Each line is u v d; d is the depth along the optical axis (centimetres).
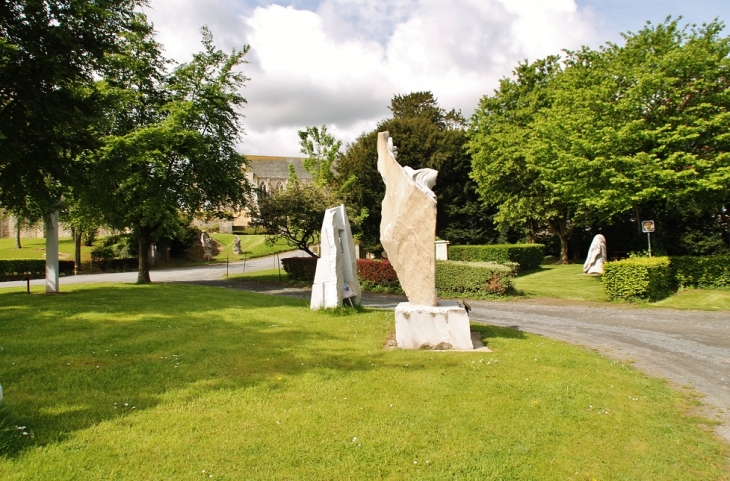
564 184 2059
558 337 1035
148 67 2114
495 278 1723
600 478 393
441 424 484
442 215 3756
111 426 462
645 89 1741
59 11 1322
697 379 711
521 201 2975
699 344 957
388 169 951
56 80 1298
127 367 668
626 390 620
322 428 467
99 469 378
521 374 664
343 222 1325
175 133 1911
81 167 1508
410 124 3691
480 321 1247
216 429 459
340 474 384
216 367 675
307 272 2458
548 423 495
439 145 3647
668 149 1758
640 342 980
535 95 3072
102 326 972
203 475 375
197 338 870
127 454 406
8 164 1358
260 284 2412
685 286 1673
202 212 2581
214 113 2197
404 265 883
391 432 462
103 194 1817
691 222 2873
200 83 2184
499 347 840
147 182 1984
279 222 2502
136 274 3244
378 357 745
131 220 2081
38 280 2842
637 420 518
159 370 655
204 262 4347
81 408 507
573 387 611
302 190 2591
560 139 2170
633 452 441
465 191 3697
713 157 1705
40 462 384
